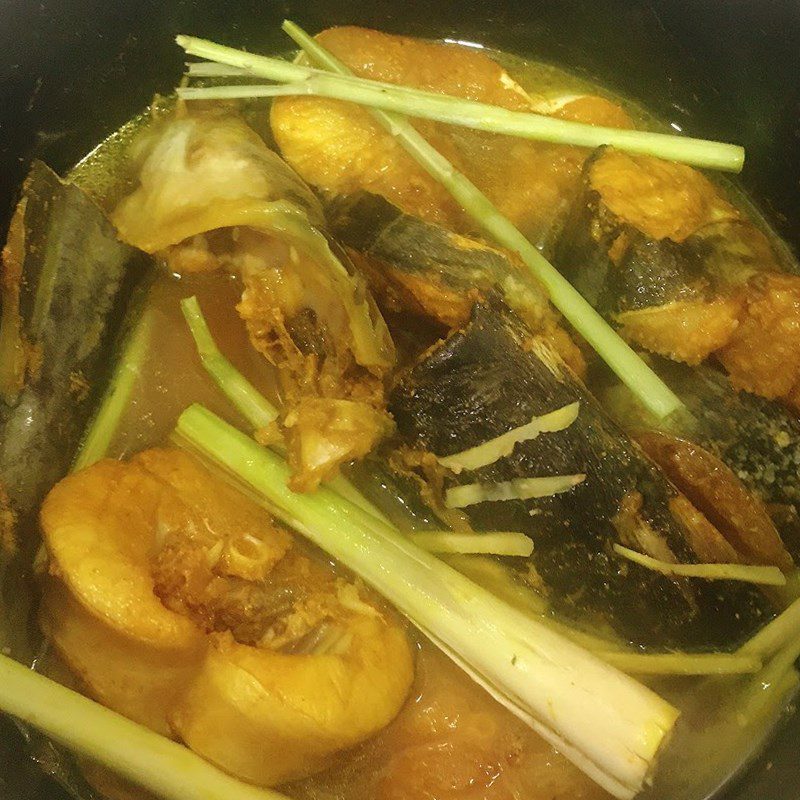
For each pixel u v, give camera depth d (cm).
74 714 24
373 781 26
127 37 31
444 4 34
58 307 28
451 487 27
